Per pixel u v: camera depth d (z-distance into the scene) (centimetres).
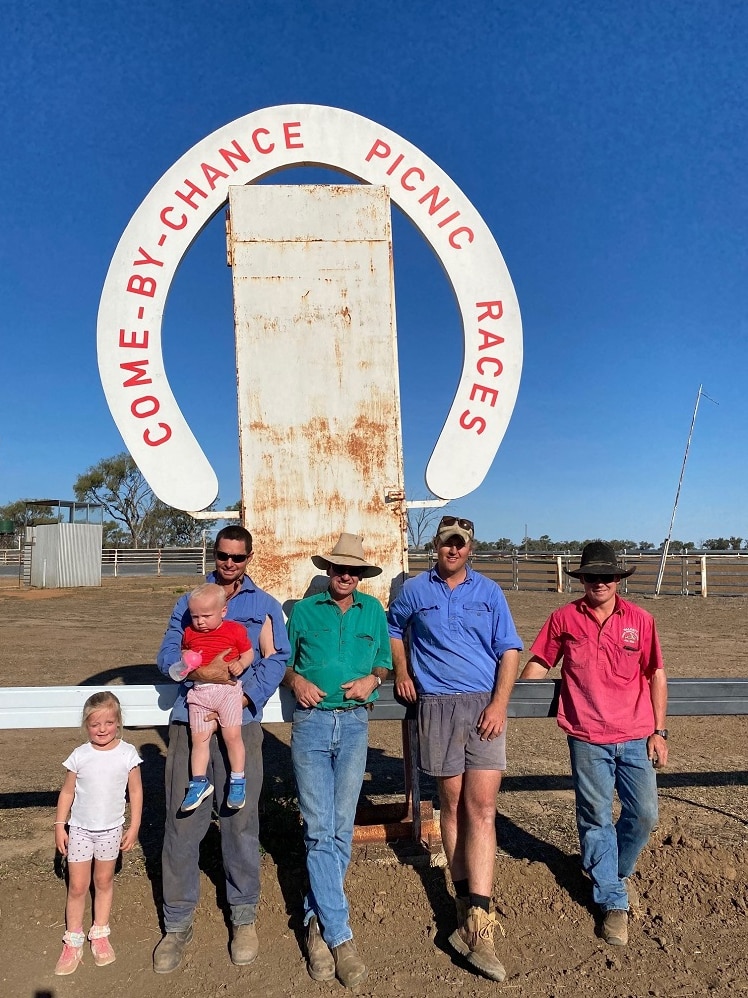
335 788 319
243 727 315
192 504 392
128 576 3073
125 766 307
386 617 342
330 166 409
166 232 396
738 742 620
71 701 350
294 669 332
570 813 452
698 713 365
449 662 325
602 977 294
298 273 393
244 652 309
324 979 292
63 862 382
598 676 333
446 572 331
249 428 388
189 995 283
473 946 297
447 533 326
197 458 393
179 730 313
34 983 290
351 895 350
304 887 355
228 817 310
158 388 392
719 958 305
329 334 393
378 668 328
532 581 1988
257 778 316
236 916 310
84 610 1670
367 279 396
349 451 392
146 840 413
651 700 341
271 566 386
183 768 311
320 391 392
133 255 392
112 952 305
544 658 353
